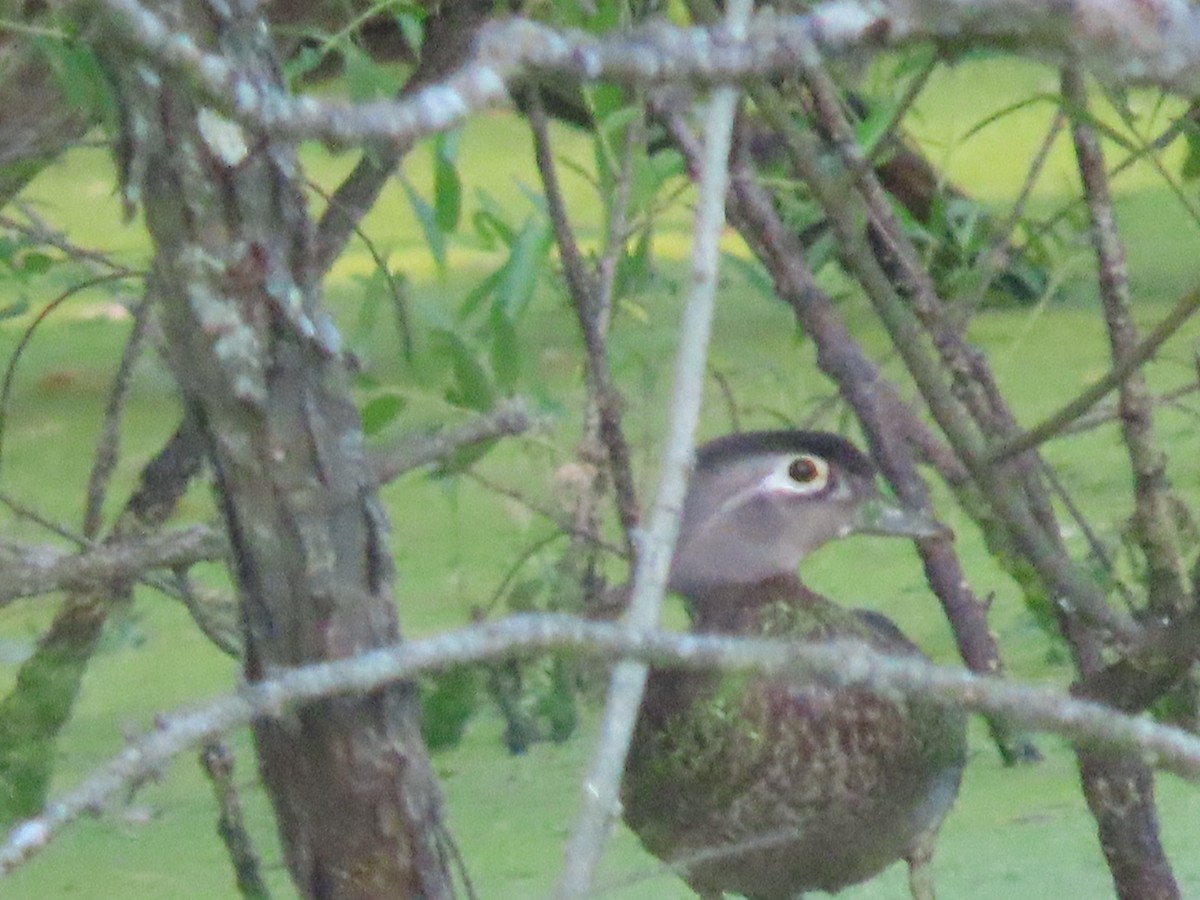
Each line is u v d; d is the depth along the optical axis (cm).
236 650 750
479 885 782
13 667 1018
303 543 500
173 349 499
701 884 710
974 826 830
